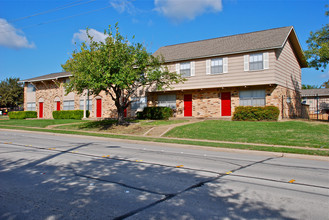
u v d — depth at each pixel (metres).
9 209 4.48
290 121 19.44
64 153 10.40
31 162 8.47
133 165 8.19
